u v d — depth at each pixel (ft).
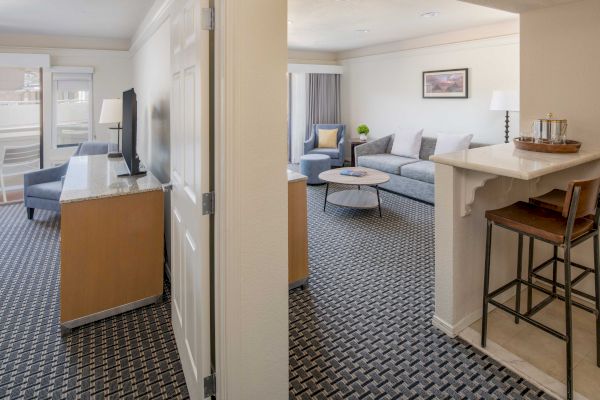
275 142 4.36
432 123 20.43
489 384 6.02
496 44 16.97
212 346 4.91
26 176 13.97
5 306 8.27
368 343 7.08
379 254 11.40
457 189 6.82
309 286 9.32
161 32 10.09
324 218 15.08
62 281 7.22
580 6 7.50
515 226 6.08
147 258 8.18
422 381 6.10
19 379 6.10
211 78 4.35
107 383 6.06
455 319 7.23
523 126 8.64
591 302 8.17
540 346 6.86
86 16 12.84
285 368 4.95
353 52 24.75
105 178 9.04
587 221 6.06
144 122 13.87
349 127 26.08
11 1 11.01
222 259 4.33
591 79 7.50
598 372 6.20
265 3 4.06
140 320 7.82
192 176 5.00
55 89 17.90
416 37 20.11
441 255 7.22
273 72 4.21
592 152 7.04
